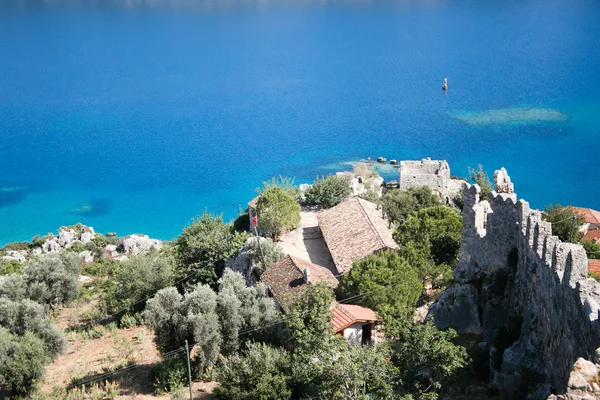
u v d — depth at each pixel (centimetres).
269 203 9312
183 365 5822
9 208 18175
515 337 4634
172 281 8244
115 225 16725
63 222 17112
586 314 3269
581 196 16762
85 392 5925
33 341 6109
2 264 11375
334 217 9056
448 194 11844
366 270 6606
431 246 7131
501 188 6088
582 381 2511
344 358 4344
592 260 5603
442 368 4319
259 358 5306
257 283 6944
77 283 8444
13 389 6025
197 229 8856
